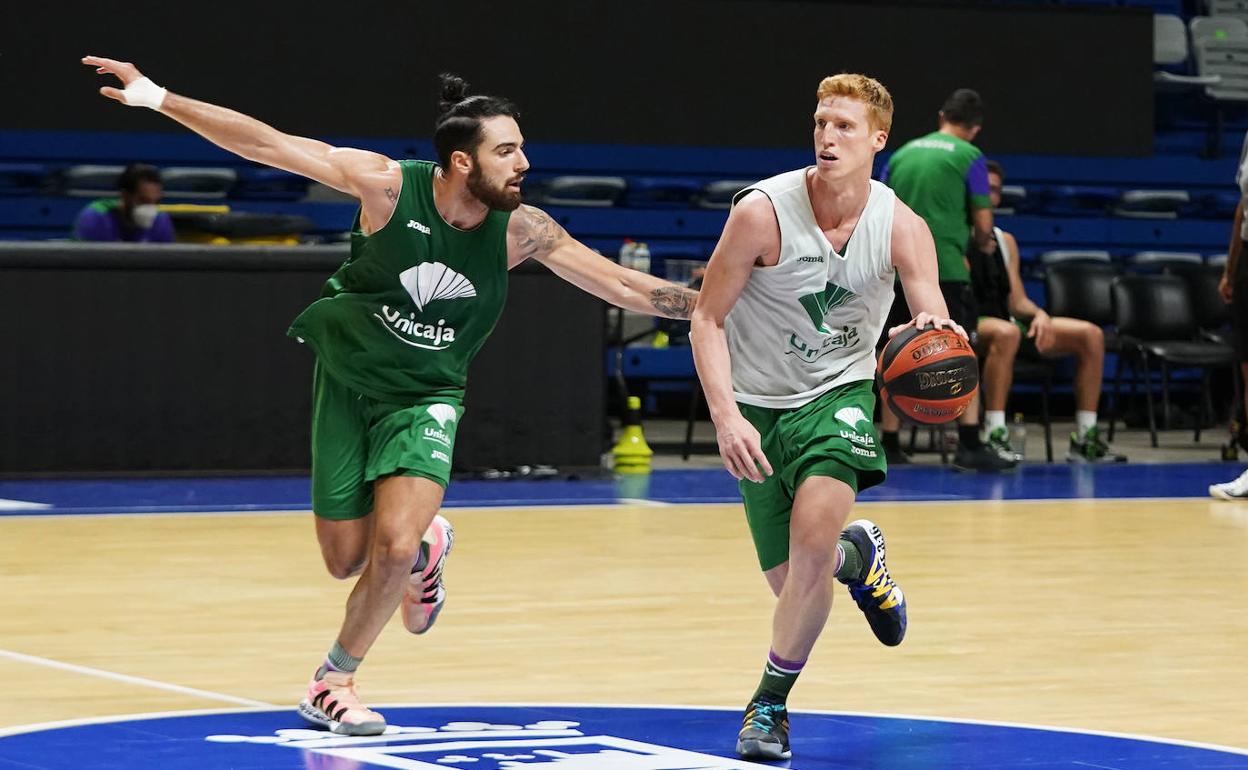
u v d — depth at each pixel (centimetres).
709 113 2703
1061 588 1190
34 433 1825
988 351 2047
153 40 2511
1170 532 1498
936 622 1055
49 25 2484
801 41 2720
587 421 1944
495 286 773
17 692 828
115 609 1077
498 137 741
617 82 2669
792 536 721
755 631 1017
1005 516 1606
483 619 1050
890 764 702
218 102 2534
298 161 742
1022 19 2794
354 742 724
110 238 1975
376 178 750
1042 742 742
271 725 759
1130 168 2880
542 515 1592
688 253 2688
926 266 745
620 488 1838
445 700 822
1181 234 2903
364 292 766
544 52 2641
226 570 1242
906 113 2755
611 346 2400
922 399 723
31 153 2492
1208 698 845
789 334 747
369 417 779
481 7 2612
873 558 805
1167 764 700
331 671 755
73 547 1354
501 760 690
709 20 2691
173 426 1858
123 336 1842
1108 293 2462
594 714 792
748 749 708
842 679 885
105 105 2517
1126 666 923
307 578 1209
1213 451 2373
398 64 2588
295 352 1883
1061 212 2859
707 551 1359
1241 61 2983
